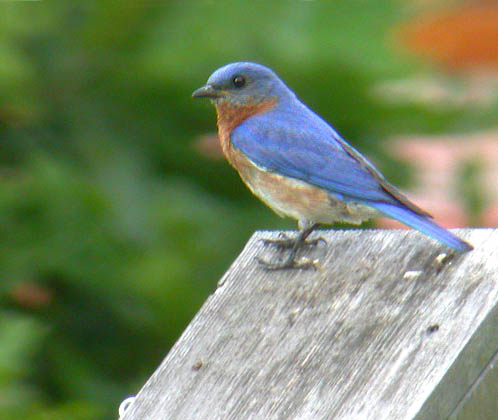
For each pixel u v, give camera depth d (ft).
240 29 48.85
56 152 49.06
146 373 48.03
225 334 33.60
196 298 47.01
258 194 41.75
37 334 44.14
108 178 48.49
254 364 32.60
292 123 41.50
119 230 47.42
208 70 48.65
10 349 42.93
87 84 49.24
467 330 31.37
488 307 31.86
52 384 47.03
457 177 46.11
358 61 48.60
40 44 49.19
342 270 34.68
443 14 49.96
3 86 47.52
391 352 31.65
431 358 31.09
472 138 48.14
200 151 49.55
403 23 50.11
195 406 32.14
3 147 48.78
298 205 40.57
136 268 46.75
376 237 35.65
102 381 47.52
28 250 46.75
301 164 40.27
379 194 38.52
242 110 42.42
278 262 35.50
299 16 49.29
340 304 33.50
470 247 33.65
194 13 49.14
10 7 47.83
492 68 50.24
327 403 31.07
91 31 48.85
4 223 46.88
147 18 48.85
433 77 50.31
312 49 48.32
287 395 31.60
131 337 48.11
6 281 46.65
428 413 30.40
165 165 49.83
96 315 47.83
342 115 48.85
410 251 34.68
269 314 33.81
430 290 33.14
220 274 47.57
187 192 49.24
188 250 47.52
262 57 48.42
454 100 49.67
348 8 49.57
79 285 47.03
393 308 32.91
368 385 31.09
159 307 47.14
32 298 47.03
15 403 42.16
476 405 31.19
